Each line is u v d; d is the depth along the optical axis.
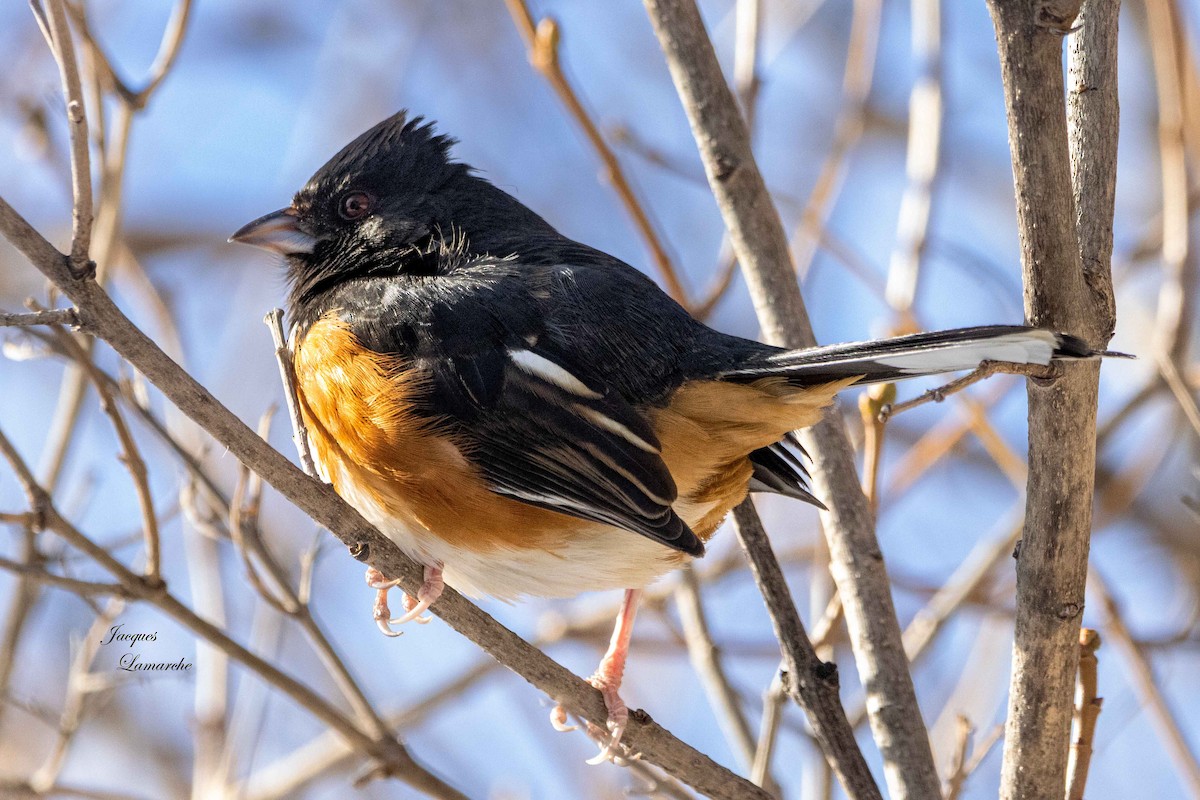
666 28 7.87
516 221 8.45
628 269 7.86
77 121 5.33
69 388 9.20
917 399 5.39
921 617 9.23
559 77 8.80
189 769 11.83
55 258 5.41
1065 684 5.76
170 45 8.72
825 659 7.34
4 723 11.07
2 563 6.90
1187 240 8.66
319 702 7.68
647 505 6.90
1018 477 9.24
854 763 6.66
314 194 8.58
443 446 7.14
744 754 8.14
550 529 7.21
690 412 7.06
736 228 7.71
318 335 7.56
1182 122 8.88
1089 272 5.50
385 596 7.50
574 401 7.09
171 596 7.27
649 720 6.81
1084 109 5.61
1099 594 8.43
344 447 7.36
